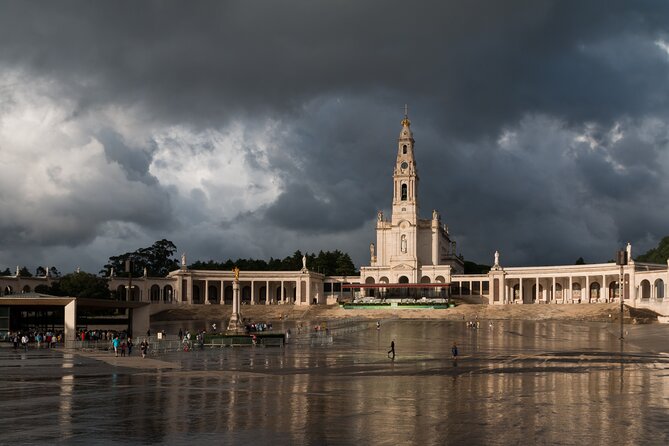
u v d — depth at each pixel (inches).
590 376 2108.8
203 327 5344.5
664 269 6633.9
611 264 6678.2
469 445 1143.6
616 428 1277.1
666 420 1355.8
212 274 7716.5
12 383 1911.9
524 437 1202.0
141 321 4475.9
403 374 2170.3
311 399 1621.6
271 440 1178.6
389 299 7263.8
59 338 3604.8
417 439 1187.3
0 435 1212.5
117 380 1988.2
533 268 7268.7
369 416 1398.9
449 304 6781.5
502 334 4338.1
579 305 6156.5
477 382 1957.4
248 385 1879.9
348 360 2684.5
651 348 3344.0
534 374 2169.0
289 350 3223.4
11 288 6525.6
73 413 1425.9
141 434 1221.7
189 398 1632.6
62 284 6378.0
